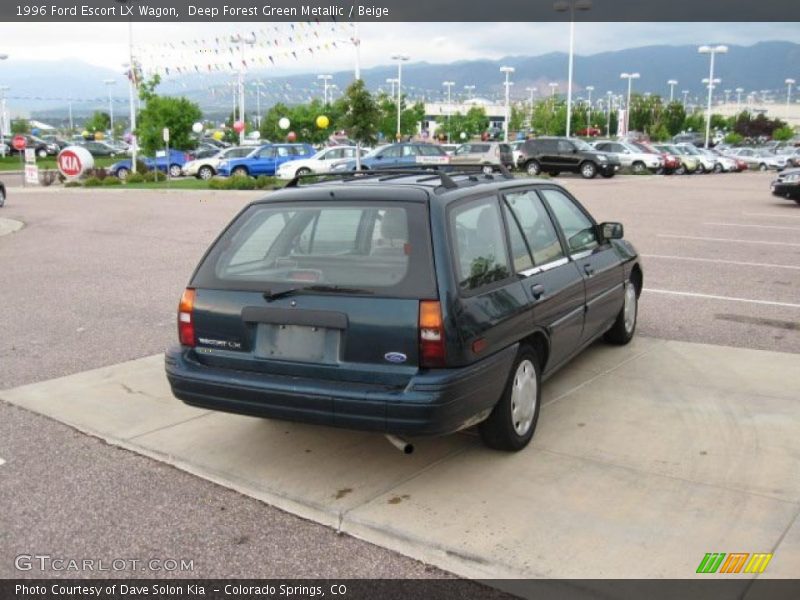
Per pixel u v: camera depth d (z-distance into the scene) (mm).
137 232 16844
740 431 4984
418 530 3836
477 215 4668
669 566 3500
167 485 4473
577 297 5539
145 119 41344
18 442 5082
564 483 4309
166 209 22562
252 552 3771
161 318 8531
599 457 4637
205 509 4191
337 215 4512
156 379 6320
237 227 4754
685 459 4578
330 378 4203
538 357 5098
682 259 12086
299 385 4195
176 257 13047
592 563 3537
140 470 4668
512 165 36969
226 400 4410
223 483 4473
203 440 5027
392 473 4492
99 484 4484
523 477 4398
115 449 4973
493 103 146500
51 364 6820
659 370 6270
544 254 5332
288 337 4332
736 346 7066
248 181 30406
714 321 8023
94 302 9414
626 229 15961
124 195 28984
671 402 5527
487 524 3883
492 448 4750
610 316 6445
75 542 3871
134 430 5223
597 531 3795
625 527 3826
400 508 4066
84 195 29453
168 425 5301
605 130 95500
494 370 4316
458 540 3736
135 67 37562
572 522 3885
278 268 4488
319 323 4215
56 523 4047
